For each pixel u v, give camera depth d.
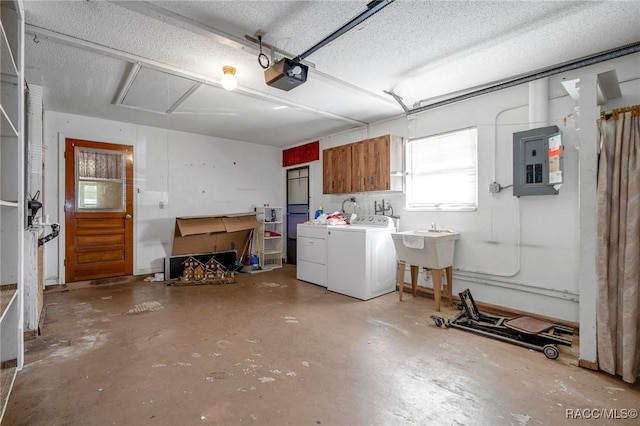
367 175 4.32
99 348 2.40
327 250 4.33
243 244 5.74
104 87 3.32
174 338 2.60
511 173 3.24
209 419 1.60
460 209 3.65
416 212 4.10
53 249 4.11
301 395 1.81
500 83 3.21
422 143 4.08
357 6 2.03
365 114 4.30
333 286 4.16
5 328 1.69
